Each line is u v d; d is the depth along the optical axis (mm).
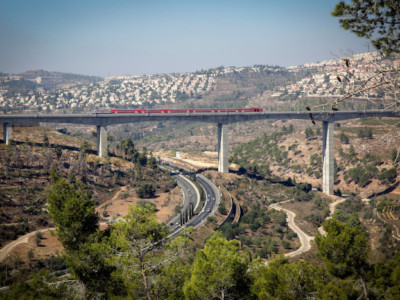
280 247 131750
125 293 46406
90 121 191125
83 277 44125
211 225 141375
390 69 19250
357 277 45812
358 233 46375
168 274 42094
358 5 22297
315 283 43406
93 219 47688
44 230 130500
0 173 159375
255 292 47188
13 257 104688
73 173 170750
